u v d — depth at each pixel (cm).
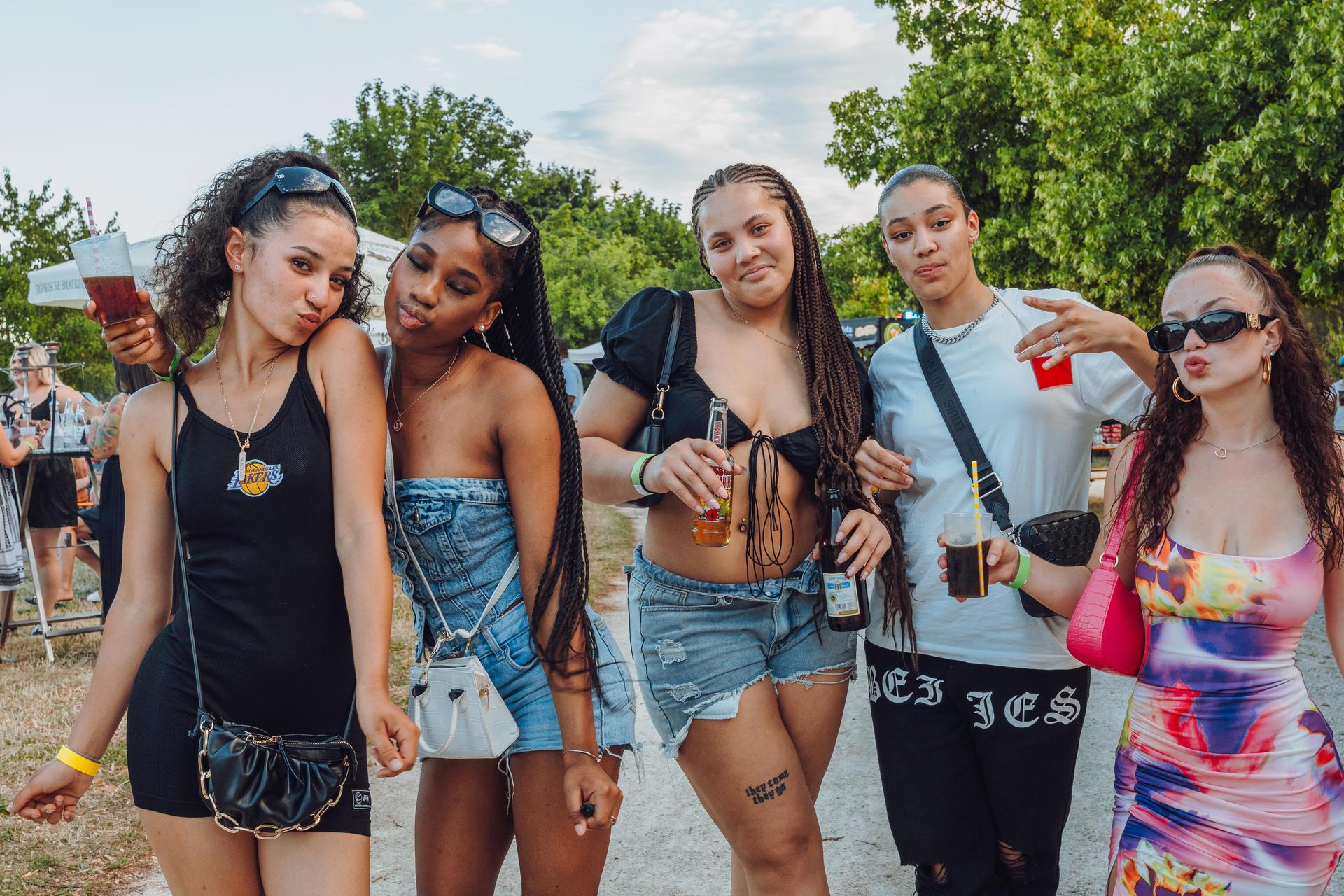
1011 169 1549
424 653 233
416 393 228
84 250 206
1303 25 1125
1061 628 272
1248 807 214
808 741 272
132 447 210
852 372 282
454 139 3638
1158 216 1274
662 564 267
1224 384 218
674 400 267
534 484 222
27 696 570
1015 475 277
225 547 199
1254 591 214
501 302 227
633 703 235
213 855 198
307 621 199
